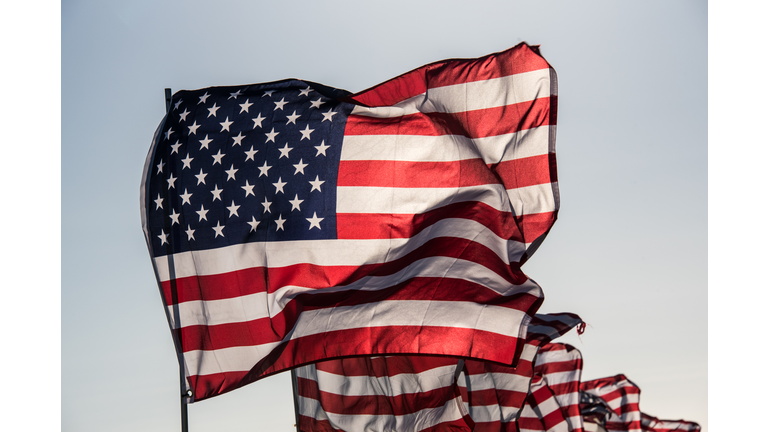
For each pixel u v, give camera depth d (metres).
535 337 12.70
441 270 8.23
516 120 8.73
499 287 8.03
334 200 8.88
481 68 8.98
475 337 7.73
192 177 9.25
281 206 8.98
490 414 11.92
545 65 8.65
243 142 9.26
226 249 9.01
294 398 9.61
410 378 9.38
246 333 8.77
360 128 9.09
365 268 8.66
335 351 8.05
